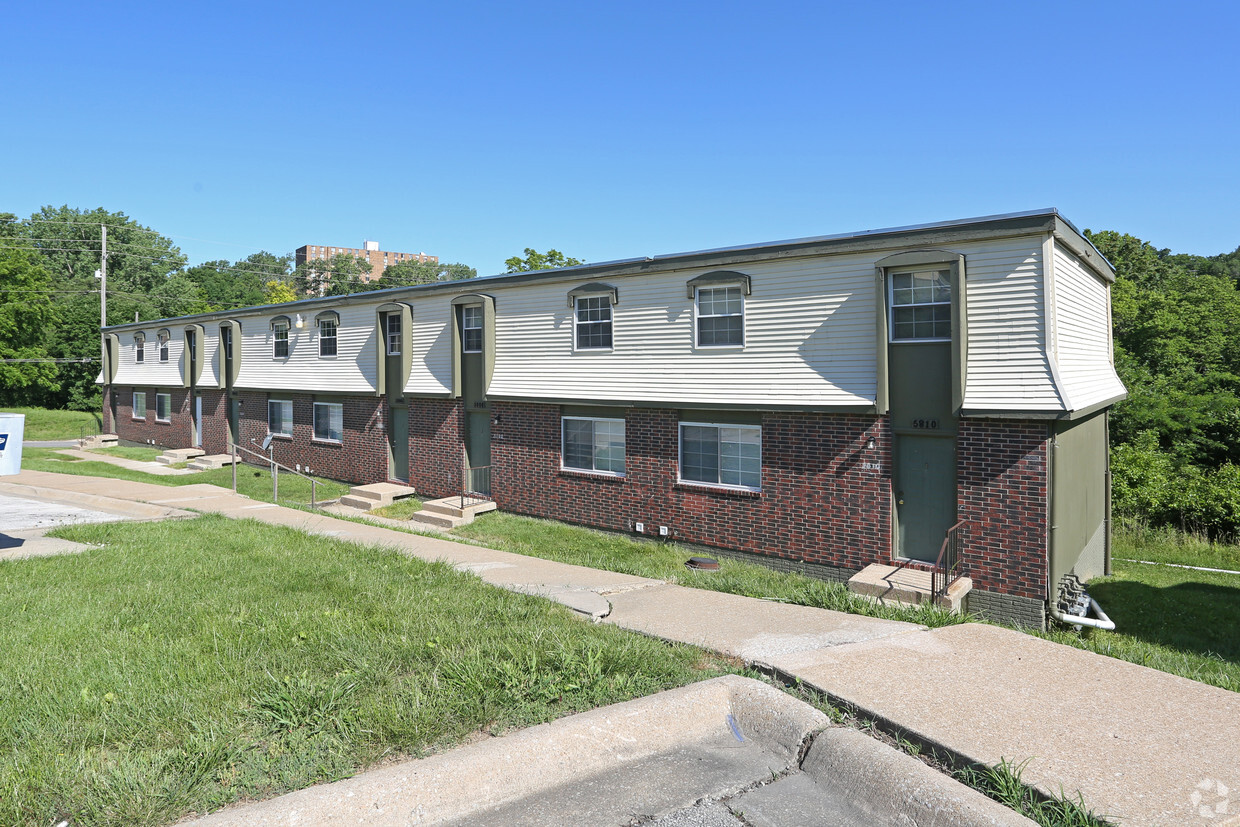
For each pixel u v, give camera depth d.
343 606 7.77
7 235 74.44
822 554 13.41
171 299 72.56
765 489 14.13
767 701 5.00
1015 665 5.71
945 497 12.24
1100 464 15.47
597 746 4.58
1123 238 48.56
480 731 4.70
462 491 18.27
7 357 52.28
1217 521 18.09
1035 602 11.12
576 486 17.27
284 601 7.99
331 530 14.16
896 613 8.20
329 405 24.25
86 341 57.16
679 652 6.35
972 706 4.89
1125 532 18.44
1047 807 3.71
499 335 18.77
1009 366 11.38
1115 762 4.11
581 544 15.73
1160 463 21.30
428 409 20.73
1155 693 5.14
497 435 18.91
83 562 10.05
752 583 10.70
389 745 4.48
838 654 6.02
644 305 15.83
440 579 9.35
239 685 5.41
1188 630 11.80
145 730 4.71
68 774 4.11
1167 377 28.94
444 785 4.01
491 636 6.60
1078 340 12.77
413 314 21.08
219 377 28.84
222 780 4.12
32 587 8.70
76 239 77.44
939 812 3.72
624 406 16.08
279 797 3.79
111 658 6.07
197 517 14.80
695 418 15.20
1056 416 10.80
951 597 10.86
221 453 28.89
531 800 4.12
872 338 12.76
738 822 3.91
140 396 34.66
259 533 12.73
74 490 19.09
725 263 14.40
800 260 13.54
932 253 11.91
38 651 6.26
